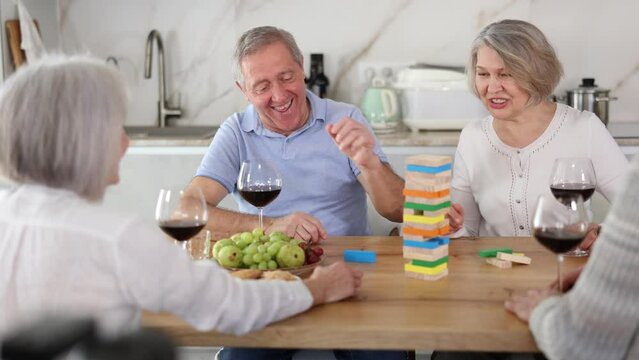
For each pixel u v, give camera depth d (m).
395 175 2.38
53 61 1.40
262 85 2.43
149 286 1.35
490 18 3.98
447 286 1.74
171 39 4.11
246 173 2.12
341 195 2.56
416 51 4.02
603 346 1.33
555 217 1.58
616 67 3.98
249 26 4.07
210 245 2.13
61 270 1.32
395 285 1.75
